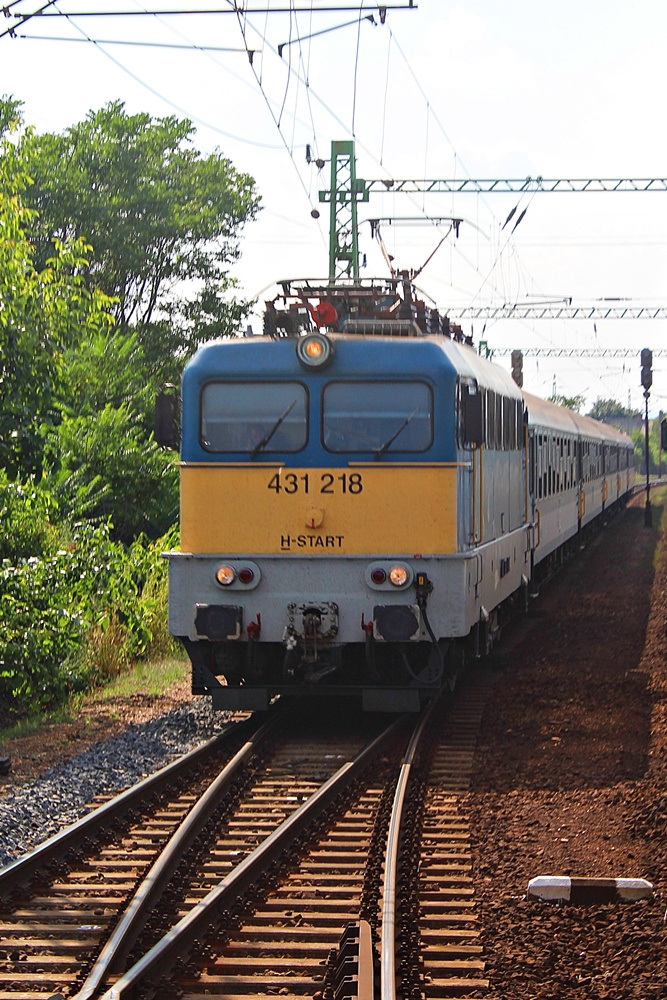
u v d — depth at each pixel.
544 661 29.50
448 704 24.45
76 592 29.61
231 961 11.52
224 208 80.94
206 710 24.34
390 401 21.33
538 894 12.96
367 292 23.89
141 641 31.61
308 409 21.41
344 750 20.80
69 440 44.03
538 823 16.06
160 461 45.94
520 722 22.75
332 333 21.83
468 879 13.82
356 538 21.25
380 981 10.61
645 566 51.47
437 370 21.23
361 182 64.88
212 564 21.48
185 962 11.37
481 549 23.55
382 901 12.92
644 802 16.59
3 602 26.25
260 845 14.38
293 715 24.03
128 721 23.52
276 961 11.52
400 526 21.20
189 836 15.32
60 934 12.17
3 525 30.48
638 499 114.81
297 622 21.22
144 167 79.25
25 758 20.06
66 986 10.94
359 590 21.22
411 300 23.80
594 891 12.89
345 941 11.55
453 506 21.16
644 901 12.78
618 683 26.17
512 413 29.67
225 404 21.64
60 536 33.78
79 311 41.09
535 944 11.80
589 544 65.00
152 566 36.59
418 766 19.08
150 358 75.62
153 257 78.19
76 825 15.05
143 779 18.75
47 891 13.38
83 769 19.08
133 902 12.66
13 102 74.44
